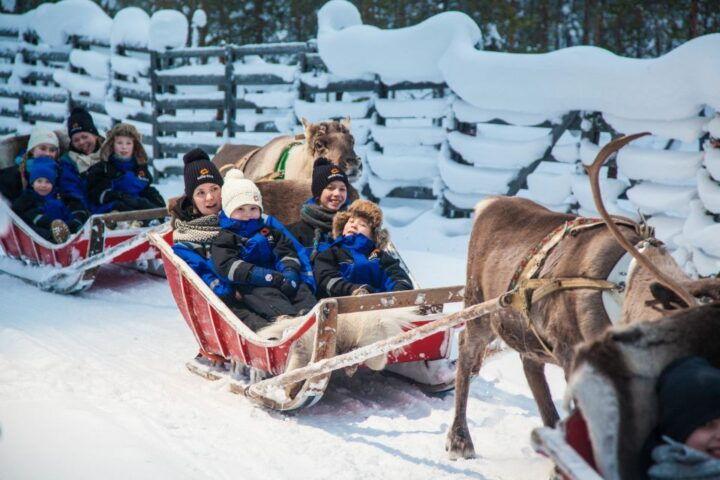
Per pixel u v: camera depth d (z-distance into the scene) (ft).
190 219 18.92
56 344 19.08
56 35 55.93
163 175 50.29
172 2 80.89
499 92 30.53
